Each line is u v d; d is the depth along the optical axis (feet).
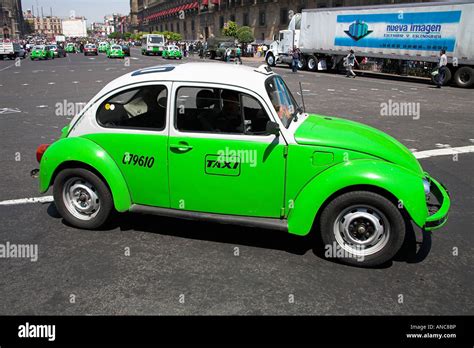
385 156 12.44
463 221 16.22
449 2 73.82
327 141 12.38
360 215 12.34
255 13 221.05
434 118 38.37
